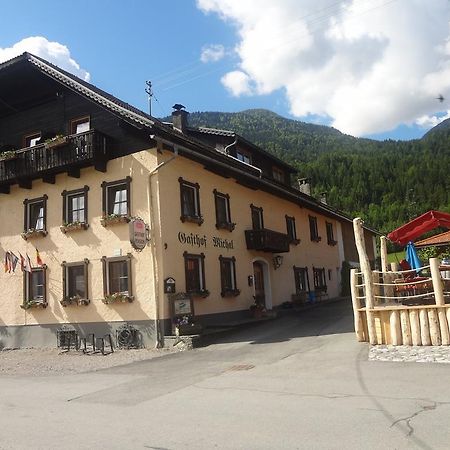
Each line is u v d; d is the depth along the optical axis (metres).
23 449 5.58
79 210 17.38
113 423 6.58
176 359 12.52
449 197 79.75
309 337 13.66
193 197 17.73
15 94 19.28
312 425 5.85
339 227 34.25
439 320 10.36
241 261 20.16
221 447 5.29
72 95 18.20
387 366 8.96
